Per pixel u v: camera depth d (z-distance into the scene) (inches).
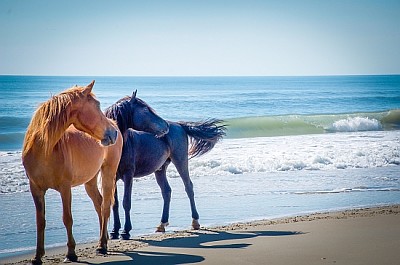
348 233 406.0
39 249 328.2
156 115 455.5
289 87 4424.2
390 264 319.0
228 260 336.8
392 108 2231.8
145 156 467.5
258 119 1327.5
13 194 584.1
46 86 3604.8
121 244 397.7
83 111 329.1
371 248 356.8
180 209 539.5
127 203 444.8
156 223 489.1
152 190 623.5
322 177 719.7
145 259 345.4
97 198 385.4
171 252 364.2
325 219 466.9
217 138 522.6
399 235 396.5
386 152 896.9
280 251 354.9
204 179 698.2
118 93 3233.3
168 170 725.3
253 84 5123.0
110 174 379.2
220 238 409.1
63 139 332.2
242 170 752.3
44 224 329.4
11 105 1870.1
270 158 816.3
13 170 695.7
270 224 454.9
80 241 417.1
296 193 616.7
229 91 3545.8
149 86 4426.7
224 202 569.6
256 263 327.9
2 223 467.8
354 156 861.2
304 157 836.6
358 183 679.7
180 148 494.0
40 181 325.7
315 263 323.9
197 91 3531.0
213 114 1927.9
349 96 2920.8
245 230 435.5
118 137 384.2
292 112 2075.5
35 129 322.0
